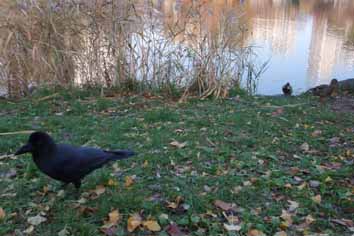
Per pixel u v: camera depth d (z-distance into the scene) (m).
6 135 2.75
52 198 1.91
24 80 4.04
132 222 1.68
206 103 3.77
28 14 4.00
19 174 2.19
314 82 5.32
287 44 6.94
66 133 2.84
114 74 4.15
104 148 2.54
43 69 4.02
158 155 2.40
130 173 2.18
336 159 2.46
